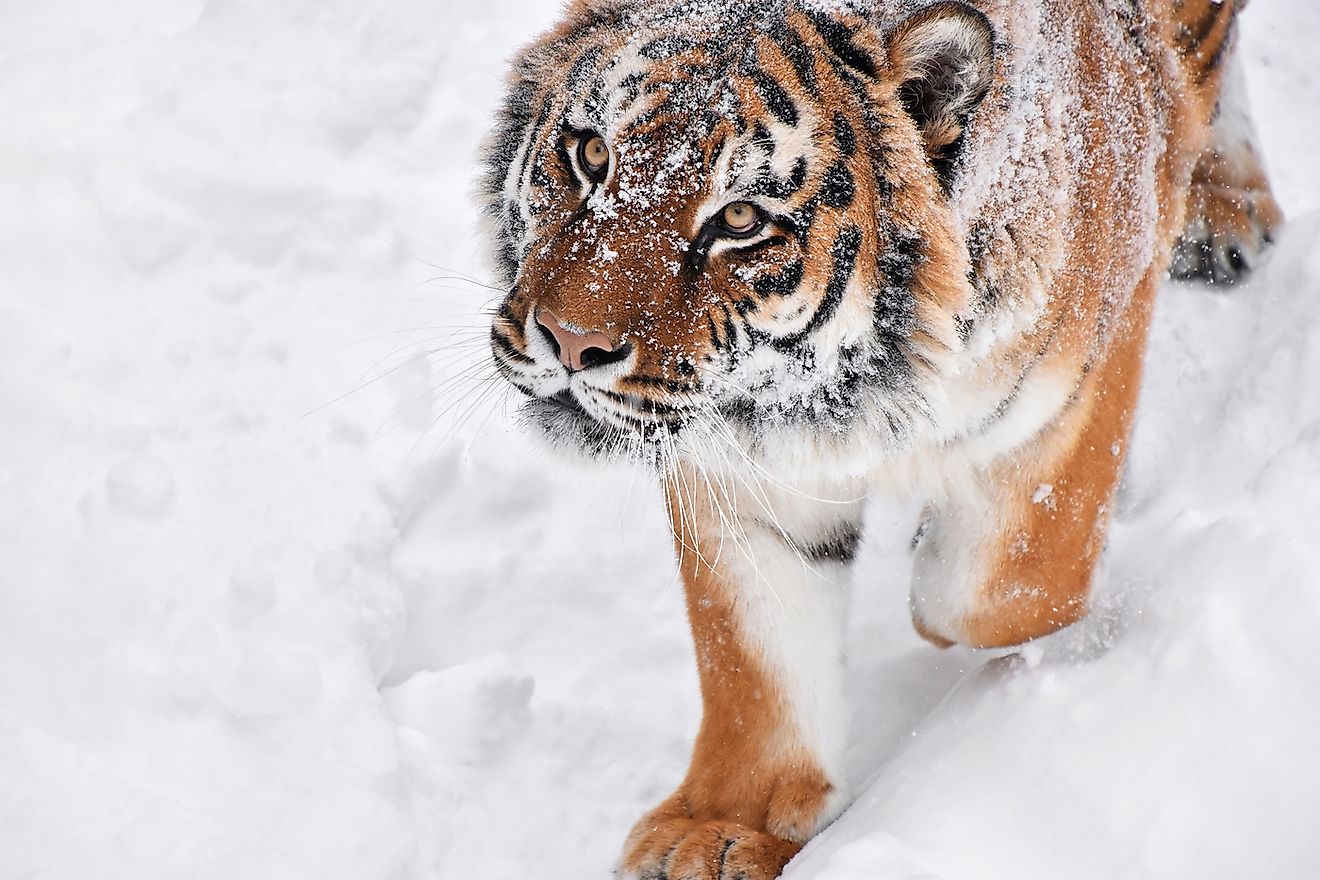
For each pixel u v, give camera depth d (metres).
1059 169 5.79
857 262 5.61
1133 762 5.46
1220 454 8.45
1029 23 5.84
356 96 10.97
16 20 12.03
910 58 5.53
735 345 5.68
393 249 10.14
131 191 9.76
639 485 9.00
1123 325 6.43
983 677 6.76
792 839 6.58
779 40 5.52
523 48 6.48
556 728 7.71
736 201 5.47
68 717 7.06
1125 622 6.36
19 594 7.50
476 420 9.09
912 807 5.87
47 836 6.41
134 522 7.82
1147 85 6.88
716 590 6.63
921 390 5.93
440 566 8.49
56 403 8.50
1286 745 5.20
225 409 8.64
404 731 7.35
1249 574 5.82
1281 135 12.12
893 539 8.95
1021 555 6.44
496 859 6.99
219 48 11.41
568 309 5.52
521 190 6.14
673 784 7.57
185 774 6.85
